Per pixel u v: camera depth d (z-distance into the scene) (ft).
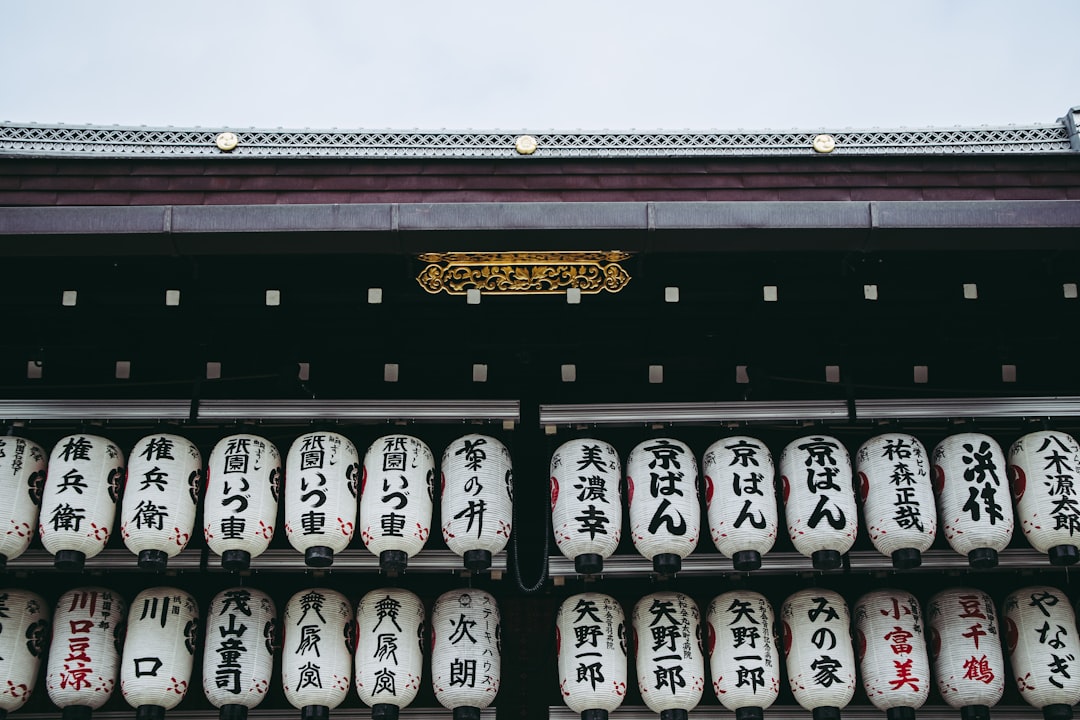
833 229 28.43
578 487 31.35
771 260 31.14
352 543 33.83
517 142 31.45
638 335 34.37
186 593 32.32
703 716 32.22
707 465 32.07
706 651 32.83
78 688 31.12
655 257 30.81
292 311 32.99
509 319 33.68
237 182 29.12
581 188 29.32
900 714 31.30
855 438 35.29
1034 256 30.81
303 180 29.19
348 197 29.07
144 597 31.81
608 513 31.14
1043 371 35.70
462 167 29.40
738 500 31.12
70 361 34.65
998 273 31.76
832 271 31.73
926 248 29.01
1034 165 29.66
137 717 30.89
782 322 33.81
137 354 34.53
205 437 34.99
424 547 35.37
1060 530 30.83
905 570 32.40
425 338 34.42
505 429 34.37
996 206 28.43
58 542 30.45
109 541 34.50
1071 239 28.71
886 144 34.47
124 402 32.32
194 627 32.04
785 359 35.12
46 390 35.29
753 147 34.63
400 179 29.30
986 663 31.55
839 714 31.32
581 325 33.91
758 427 33.83
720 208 28.50
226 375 34.99
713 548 35.09
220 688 30.96
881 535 30.99
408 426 34.22
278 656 34.91
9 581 33.94
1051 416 32.32
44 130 34.53
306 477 31.04
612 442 35.37
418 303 32.78
